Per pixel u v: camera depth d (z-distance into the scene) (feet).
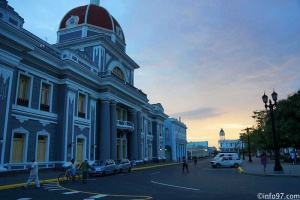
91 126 103.91
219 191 42.16
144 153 161.38
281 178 62.49
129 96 129.80
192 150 403.34
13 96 70.49
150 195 38.78
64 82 89.15
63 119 86.74
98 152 107.24
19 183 52.21
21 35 66.59
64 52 91.40
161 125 201.36
